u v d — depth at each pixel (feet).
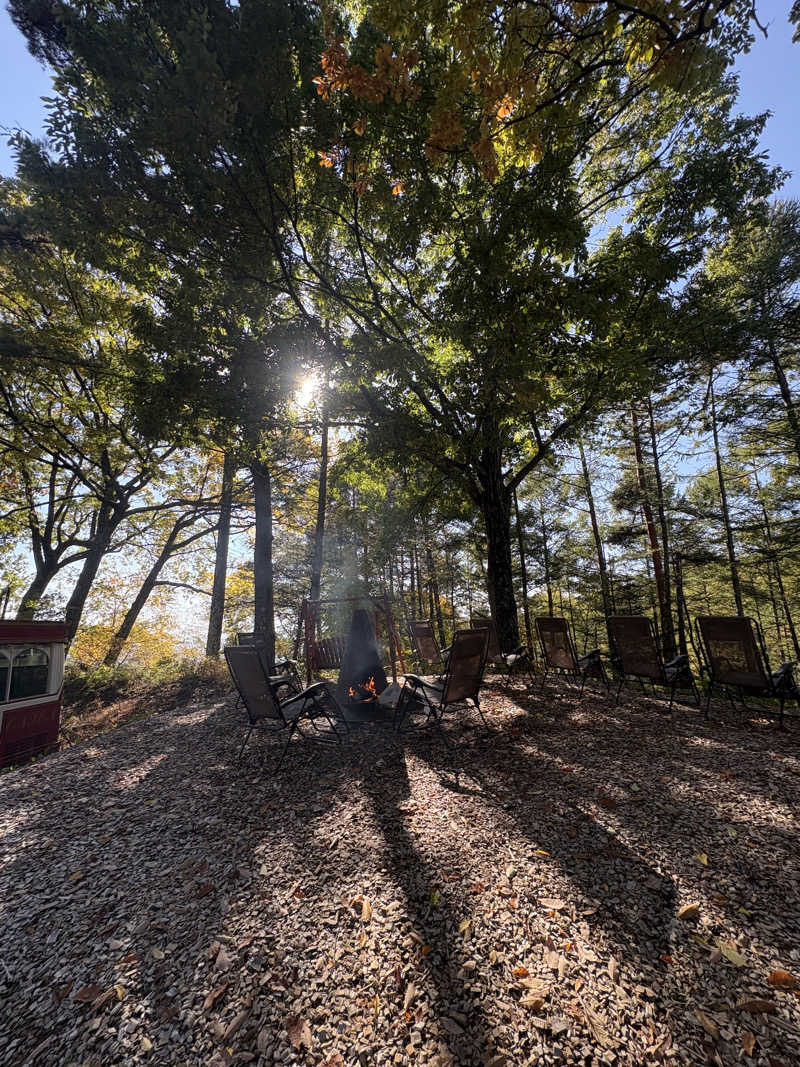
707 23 8.37
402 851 9.05
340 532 51.29
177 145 15.90
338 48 9.80
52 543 52.65
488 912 7.29
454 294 19.56
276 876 8.68
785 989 5.65
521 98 10.12
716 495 46.03
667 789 10.85
